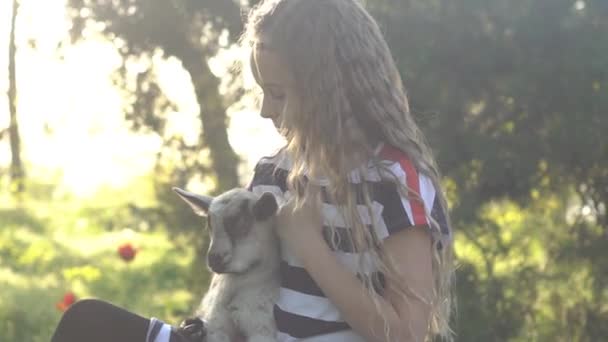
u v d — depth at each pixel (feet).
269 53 11.49
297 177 11.52
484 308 24.23
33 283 32.55
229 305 12.09
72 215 49.93
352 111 11.50
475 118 24.81
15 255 39.34
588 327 25.95
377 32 11.99
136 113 26.71
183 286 31.53
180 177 26.71
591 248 25.77
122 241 40.86
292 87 11.46
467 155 24.03
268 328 11.82
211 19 25.16
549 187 25.48
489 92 24.82
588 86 24.07
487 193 24.80
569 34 24.34
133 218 38.11
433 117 23.49
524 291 25.34
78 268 34.68
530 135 24.52
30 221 47.98
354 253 11.28
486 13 24.70
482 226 24.72
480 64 24.14
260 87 11.91
